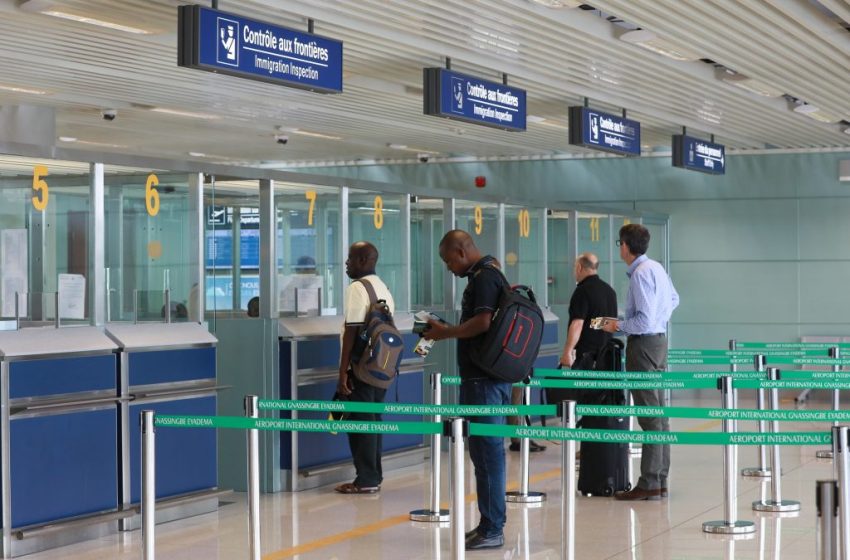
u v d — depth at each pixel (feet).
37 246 21.95
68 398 22.22
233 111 42.57
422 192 33.55
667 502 26.53
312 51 26.17
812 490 28.09
